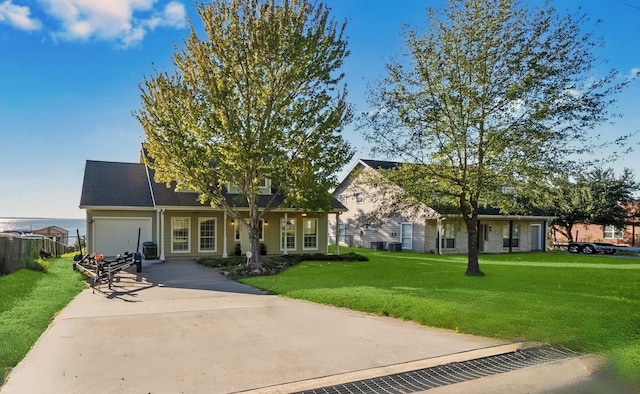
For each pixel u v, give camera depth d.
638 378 4.52
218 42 13.74
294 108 14.57
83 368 4.75
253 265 15.23
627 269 15.79
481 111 12.18
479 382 4.43
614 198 30.06
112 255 19.03
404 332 6.55
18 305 8.29
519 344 5.78
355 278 12.89
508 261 20.11
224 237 19.67
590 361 5.11
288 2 14.12
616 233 32.72
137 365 4.86
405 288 10.47
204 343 5.84
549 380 4.49
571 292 9.73
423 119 12.52
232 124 13.50
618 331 6.27
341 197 32.56
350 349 5.57
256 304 9.06
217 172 14.86
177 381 4.35
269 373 4.61
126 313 7.97
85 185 19.77
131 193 19.97
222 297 10.03
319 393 4.11
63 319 7.37
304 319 7.49
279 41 13.82
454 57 12.16
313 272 14.73
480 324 6.71
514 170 12.10
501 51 11.89
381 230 28.72
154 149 14.90
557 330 6.32
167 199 19.28
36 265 14.40
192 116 14.02
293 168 14.65
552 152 11.77
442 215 15.17
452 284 11.27
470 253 13.56
